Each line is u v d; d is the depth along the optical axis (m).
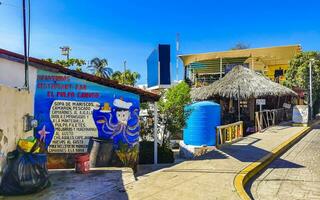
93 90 10.98
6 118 7.24
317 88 33.94
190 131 15.79
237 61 38.78
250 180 9.55
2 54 10.10
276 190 8.58
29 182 7.05
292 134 19.06
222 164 10.73
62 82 10.77
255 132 21.28
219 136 15.12
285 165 11.62
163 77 12.59
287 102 31.89
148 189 7.71
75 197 6.98
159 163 12.85
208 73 40.41
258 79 24.48
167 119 14.55
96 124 10.95
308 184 9.14
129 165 11.06
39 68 10.61
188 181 8.51
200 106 15.61
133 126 11.23
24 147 7.35
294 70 35.00
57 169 10.22
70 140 10.79
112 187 7.81
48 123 10.70
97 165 10.30
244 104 26.16
